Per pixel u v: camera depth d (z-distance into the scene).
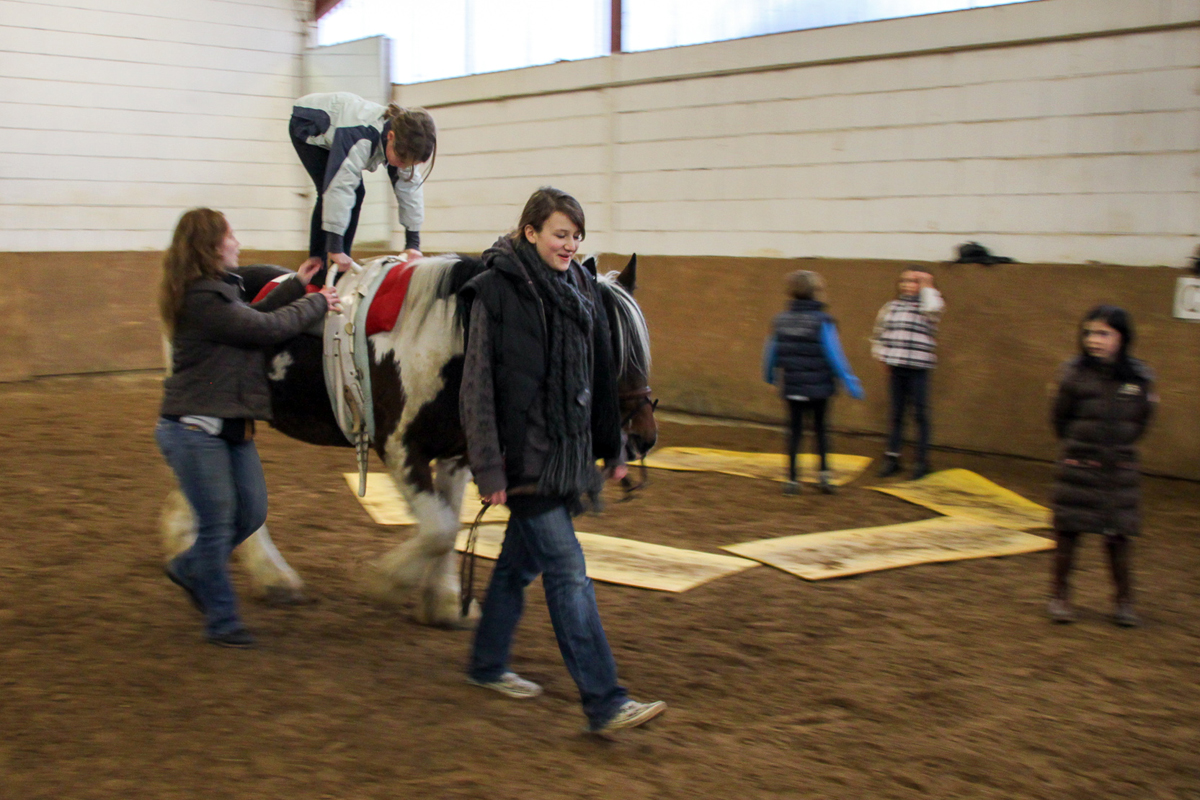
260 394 3.60
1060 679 3.68
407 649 3.83
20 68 10.78
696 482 6.78
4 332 10.53
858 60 8.20
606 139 10.04
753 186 9.01
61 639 3.75
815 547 5.26
